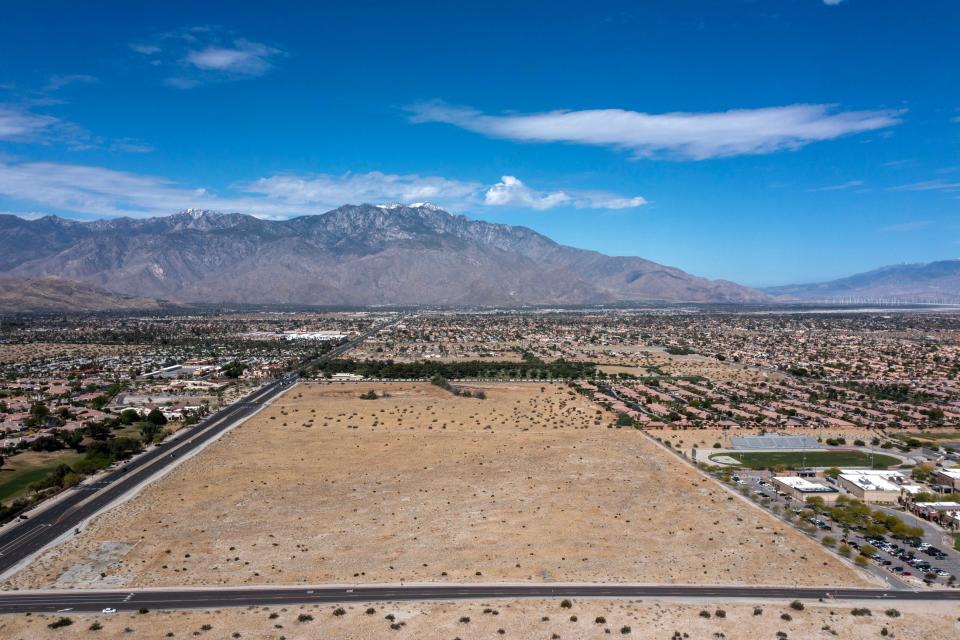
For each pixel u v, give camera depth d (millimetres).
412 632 115312
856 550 154625
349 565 143125
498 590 132250
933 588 136250
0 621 118375
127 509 176250
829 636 116312
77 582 134125
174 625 117062
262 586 133000
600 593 131250
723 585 135125
